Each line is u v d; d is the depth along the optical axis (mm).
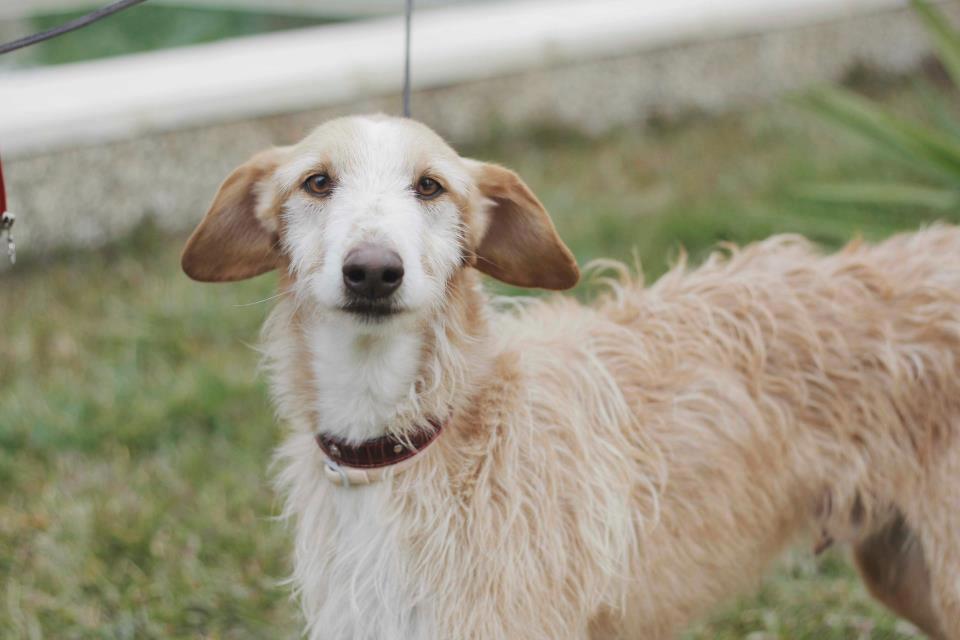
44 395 2197
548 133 3297
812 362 1606
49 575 1888
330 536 1530
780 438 1598
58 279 2596
